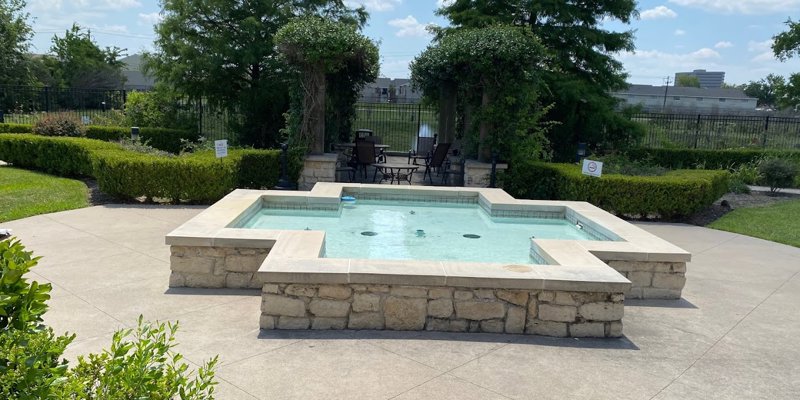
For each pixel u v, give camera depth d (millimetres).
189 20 14891
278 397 3207
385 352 3906
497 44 10672
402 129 24641
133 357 1925
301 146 11414
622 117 16406
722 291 5777
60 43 42719
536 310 4332
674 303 5352
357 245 6508
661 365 3904
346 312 4285
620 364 3889
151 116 16547
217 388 3279
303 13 15547
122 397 1825
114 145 11438
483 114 11305
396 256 6113
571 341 4277
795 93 23812
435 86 13156
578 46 16781
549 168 10891
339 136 15031
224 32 14719
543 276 4320
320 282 4203
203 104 16859
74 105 21328
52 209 8328
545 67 14500
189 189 9148
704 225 9547
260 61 15016
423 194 9070
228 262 5191
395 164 15469
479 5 17203
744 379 3730
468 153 12109
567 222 7988
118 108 19891
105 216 8070
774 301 5488
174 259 5148
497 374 3635
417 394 3316
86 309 4488
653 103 65250
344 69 12719
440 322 4336
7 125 15742
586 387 3508
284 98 15188
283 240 5094
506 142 11289
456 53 11055
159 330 2074
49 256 5961
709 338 4461
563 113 16297
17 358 1733
